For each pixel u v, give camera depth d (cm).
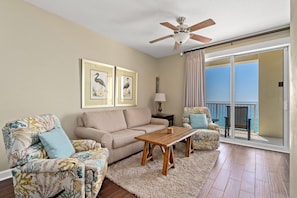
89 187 150
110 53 354
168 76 486
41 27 241
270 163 263
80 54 296
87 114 283
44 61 246
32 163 144
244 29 308
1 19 203
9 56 210
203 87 404
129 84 404
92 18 269
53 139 171
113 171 231
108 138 242
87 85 306
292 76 80
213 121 423
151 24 288
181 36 244
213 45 386
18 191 148
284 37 303
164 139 238
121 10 244
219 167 247
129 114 361
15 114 217
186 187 191
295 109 74
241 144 367
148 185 195
